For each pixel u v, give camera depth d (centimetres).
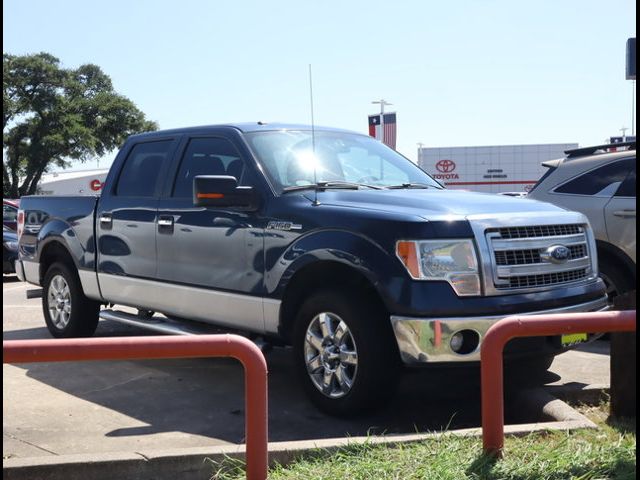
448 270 462
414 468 367
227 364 668
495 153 3834
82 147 5141
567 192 766
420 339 452
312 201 528
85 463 373
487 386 363
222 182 534
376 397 475
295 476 365
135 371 641
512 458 371
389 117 2695
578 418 455
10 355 296
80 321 741
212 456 380
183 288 603
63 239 738
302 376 513
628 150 751
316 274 523
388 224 472
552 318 356
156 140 677
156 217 631
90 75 5550
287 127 621
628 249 718
